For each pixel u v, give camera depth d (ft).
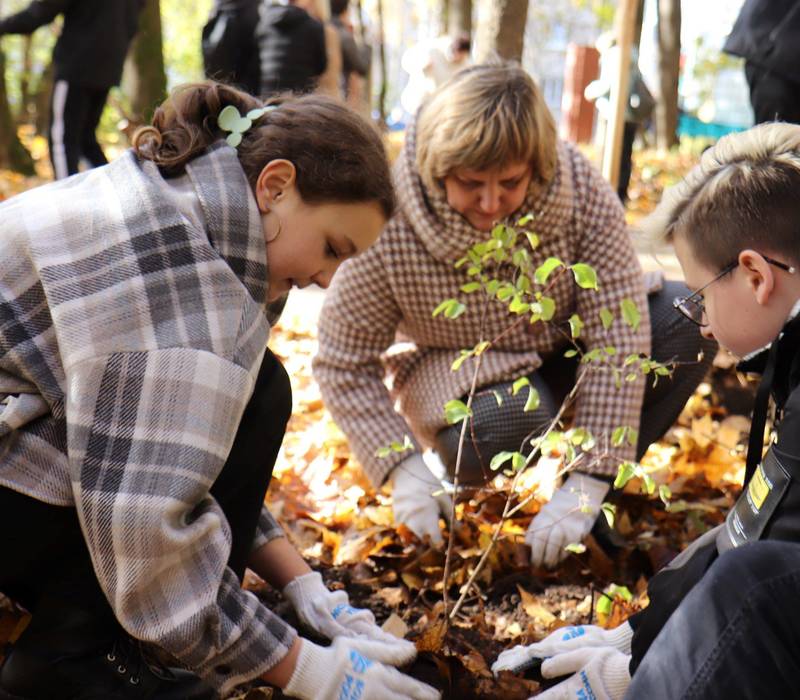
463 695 6.18
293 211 5.43
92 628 5.60
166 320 5.10
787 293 5.16
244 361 5.21
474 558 7.60
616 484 6.06
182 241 5.18
